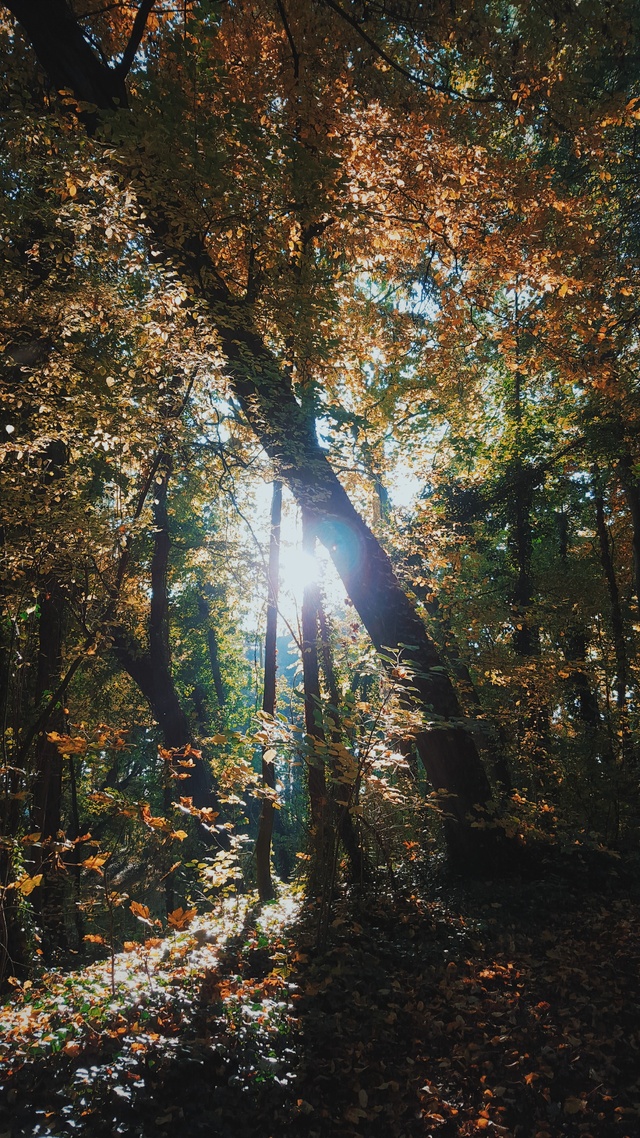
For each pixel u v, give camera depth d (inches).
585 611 603.5
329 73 340.5
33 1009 198.2
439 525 548.1
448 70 367.9
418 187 381.4
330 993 213.8
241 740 237.3
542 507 746.2
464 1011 215.9
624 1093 171.6
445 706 373.1
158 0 350.6
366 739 249.6
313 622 394.0
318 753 236.8
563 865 356.2
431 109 353.7
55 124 270.8
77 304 274.2
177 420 323.0
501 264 410.6
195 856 623.5
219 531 567.8
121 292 292.2
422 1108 169.8
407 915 290.2
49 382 289.1
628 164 473.4
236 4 335.9
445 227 413.7
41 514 292.8
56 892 498.0
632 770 440.1
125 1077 154.5
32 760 421.4
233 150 303.0
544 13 321.7
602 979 232.8
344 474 527.8
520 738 484.4
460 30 320.2
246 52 350.9
